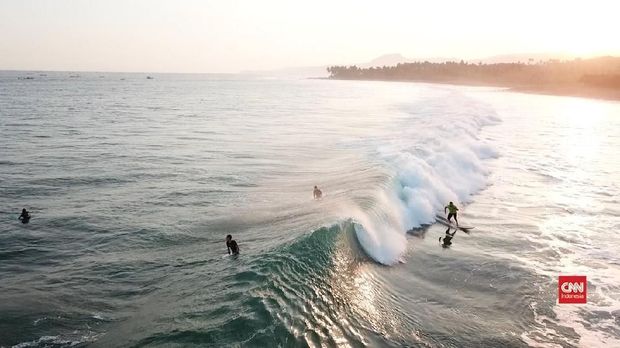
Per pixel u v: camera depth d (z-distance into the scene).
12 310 12.74
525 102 100.06
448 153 30.72
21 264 15.86
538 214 22.56
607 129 55.66
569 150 40.31
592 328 12.54
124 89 151.38
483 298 13.99
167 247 17.31
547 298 14.12
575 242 18.94
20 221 20.02
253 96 125.88
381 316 12.12
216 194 24.38
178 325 10.91
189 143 40.81
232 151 37.06
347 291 12.89
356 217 16.80
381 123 56.59
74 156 33.78
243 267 13.65
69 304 13.12
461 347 11.28
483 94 129.00
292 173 29.22
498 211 22.94
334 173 27.89
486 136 46.41
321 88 189.00
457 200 24.11
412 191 22.34
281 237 16.09
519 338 11.91
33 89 131.00
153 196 23.95
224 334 10.09
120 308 12.88
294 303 11.47
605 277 15.73
